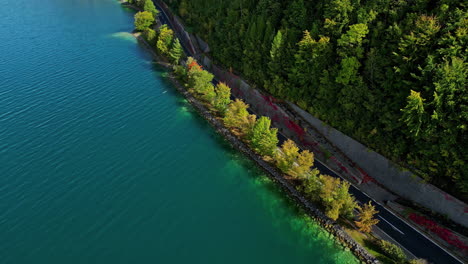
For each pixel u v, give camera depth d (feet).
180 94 334.44
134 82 355.77
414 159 192.34
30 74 366.43
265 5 286.87
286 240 196.85
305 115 258.98
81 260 183.73
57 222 203.62
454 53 170.81
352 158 228.43
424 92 182.09
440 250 177.37
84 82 352.90
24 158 249.34
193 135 279.28
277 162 233.96
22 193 221.87
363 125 215.51
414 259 169.27
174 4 506.48
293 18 259.80
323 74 233.55
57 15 577.84
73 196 220.84
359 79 211.20
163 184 232.73
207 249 191.62
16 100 316.81
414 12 195.62
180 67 353.92
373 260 175.73
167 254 188.24
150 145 266.98
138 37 478.59
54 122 288.30
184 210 214.48
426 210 191.31
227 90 290.15
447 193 181.78
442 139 176.96
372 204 206.18
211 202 220.64
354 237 188.85
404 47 187.52
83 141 268.00
